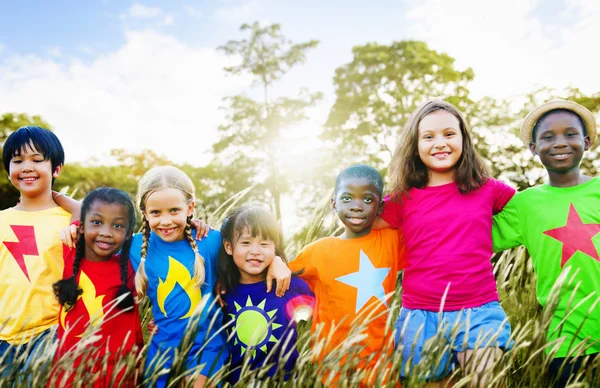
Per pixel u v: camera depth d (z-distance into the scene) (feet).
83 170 50.31
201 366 5.44
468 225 6.57
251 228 6.52
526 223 6.84
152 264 6.57
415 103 59.57
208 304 6.57
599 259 6.32
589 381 5.62
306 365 5.43
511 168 45.03
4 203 45.65
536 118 7.13
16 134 7.13
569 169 6.72
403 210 7.02
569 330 6.30
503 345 6.09
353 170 6.79
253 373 5.44
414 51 60.18
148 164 60.80
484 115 48.91
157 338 6.48
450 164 6.73
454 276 6.40
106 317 6.39
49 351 5.19
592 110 43.62
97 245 6.43
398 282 8.44
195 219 7.04
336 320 6.84
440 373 5.84
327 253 7.06
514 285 8.21
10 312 6.84
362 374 5.27
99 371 5.34
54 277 7.09
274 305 6.70
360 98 61.87
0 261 7.04
